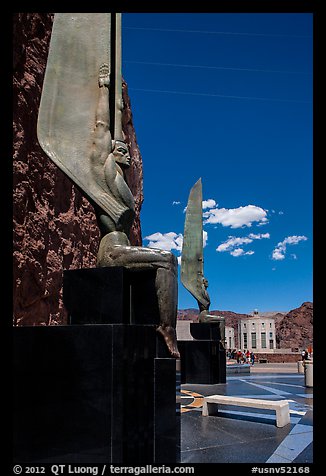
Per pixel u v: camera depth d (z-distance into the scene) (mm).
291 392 13117
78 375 4227
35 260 13203
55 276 14305
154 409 4426
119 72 5551
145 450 4246
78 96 5254
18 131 12914
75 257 16047
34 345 4449
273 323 84938
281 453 5879
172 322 4766
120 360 4066
